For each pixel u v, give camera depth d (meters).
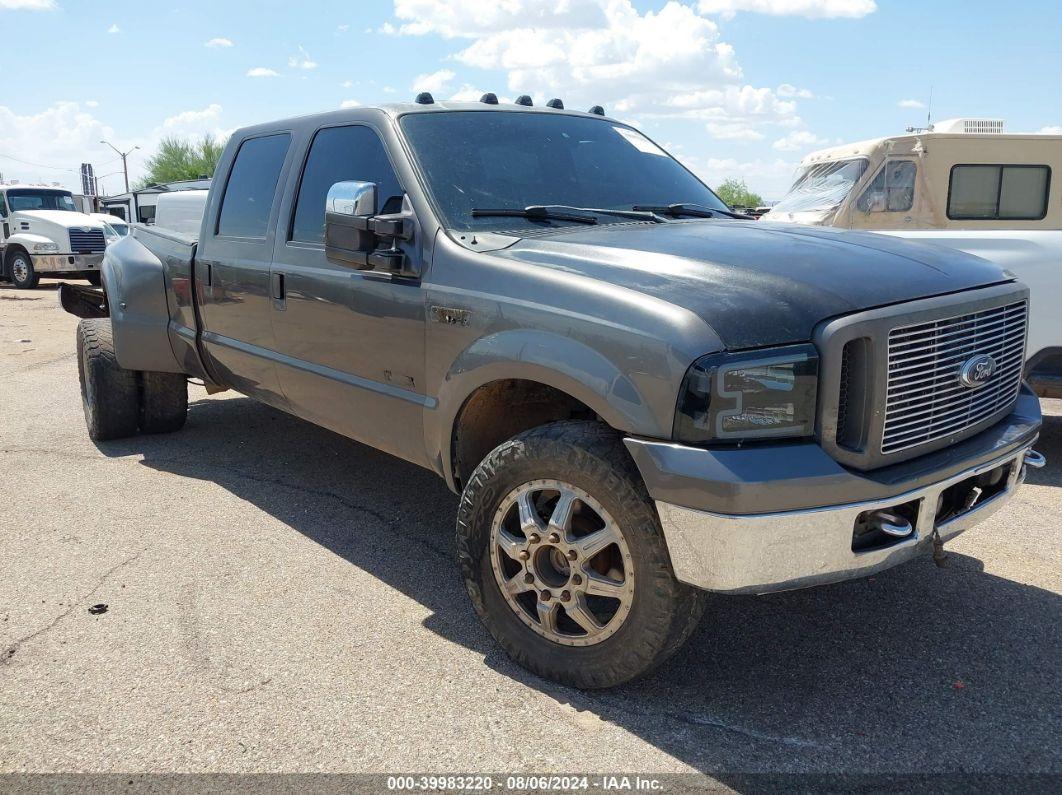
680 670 3.05
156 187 29.27
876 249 3.07
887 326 2.56
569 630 2.96
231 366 4.79
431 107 3.90
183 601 3.54
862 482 2.52
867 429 2.57
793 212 10.12
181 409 5.95
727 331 2.50
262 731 2.68
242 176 4.70
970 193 9.54
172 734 2.67
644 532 2.62
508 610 3.02
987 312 2.96
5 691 2.89
